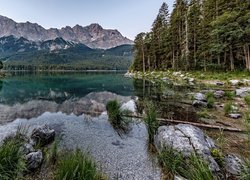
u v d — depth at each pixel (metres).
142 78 40.06
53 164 4.74
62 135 7.04
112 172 4.54
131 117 9.31
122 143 6.33
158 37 52.12
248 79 20.08
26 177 4.18
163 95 15.80
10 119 9.42
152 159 5.20
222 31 27.59
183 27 41.44
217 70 30.70
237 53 32.09
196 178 3.39
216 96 13.05
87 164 3.87
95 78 48.22
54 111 11.42
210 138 5.79
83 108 12.36
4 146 3.98
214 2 35.03
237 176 3.87
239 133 6.81
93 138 6.78
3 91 21.06
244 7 26.84
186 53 35.94
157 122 6.75
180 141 5.06
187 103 12.22
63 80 41.12
